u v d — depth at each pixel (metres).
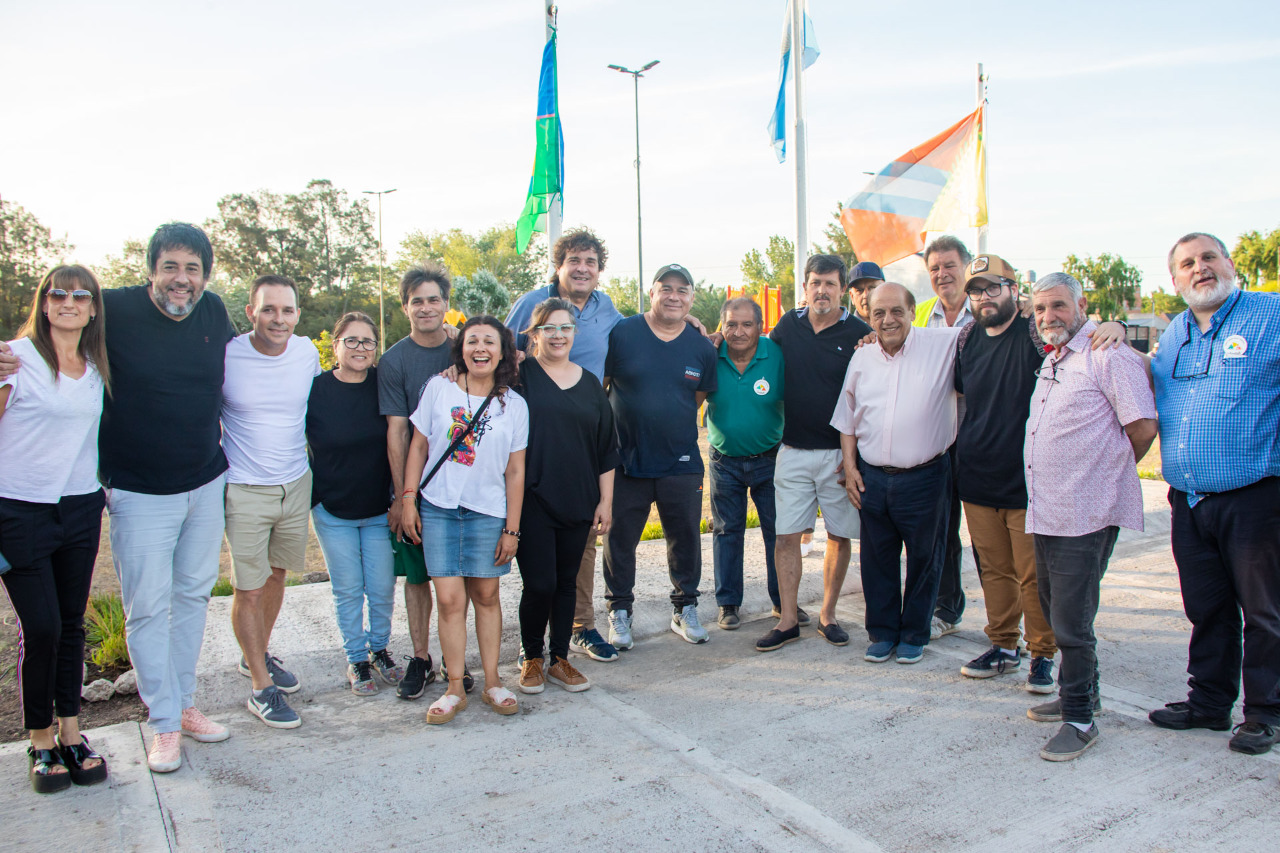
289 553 3.76
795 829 2.71
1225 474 3.23
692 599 4.78
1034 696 3.87
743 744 3.38
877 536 4.37
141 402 3.13
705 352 4.66
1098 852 2.55
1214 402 3.29
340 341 3.79
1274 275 41.88
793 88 7.57
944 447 4.26
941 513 4.30
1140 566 6.27
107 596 5.12
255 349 3.58
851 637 4.79
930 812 2.81
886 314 4.16
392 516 3.97
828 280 4.54
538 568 3.90
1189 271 3.35
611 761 3.23
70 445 2.94
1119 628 4.84
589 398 3.99
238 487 3.54
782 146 8.12
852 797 2.92
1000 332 3.92
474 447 3.62
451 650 3.68
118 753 3.26
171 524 3.23
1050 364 3.48
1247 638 3.30
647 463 4.53
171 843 2.62
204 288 3.36
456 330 4.23
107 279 57.62
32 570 2.88
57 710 3.01
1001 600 4.07
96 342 2.99
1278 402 3.21
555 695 3.96
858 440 4.39
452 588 3.65
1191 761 3.18
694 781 3.05
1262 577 3.21
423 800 2.91
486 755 3.29
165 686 3.20
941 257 5.11
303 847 2.61
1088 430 3.33
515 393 3.79
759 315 4.70
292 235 72.62
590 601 4.62
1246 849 2.56
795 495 4.62
